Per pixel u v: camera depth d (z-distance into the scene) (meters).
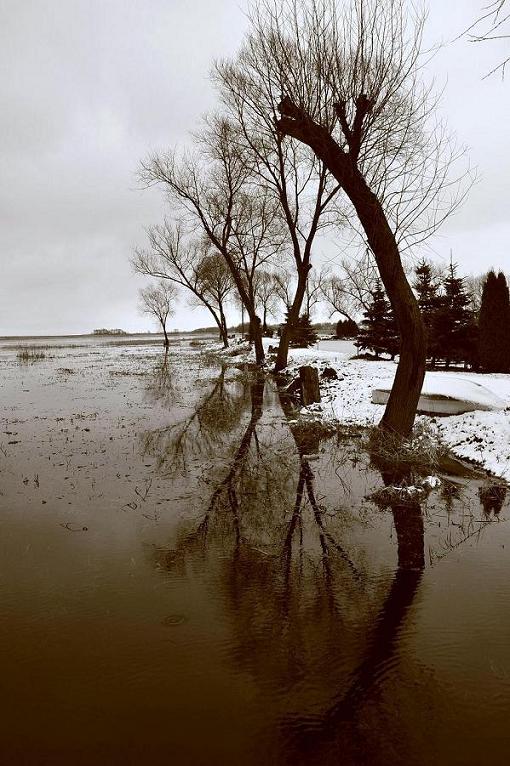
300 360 25.17
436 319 21.34
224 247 22.73
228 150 20.41
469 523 5.70
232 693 3.00
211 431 11.02
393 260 8.45
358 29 8.21
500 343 18.55
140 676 3.16
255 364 26.94
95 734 2.69
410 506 6.25
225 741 2.63
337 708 2.88
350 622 3.76
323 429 10.80
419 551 4.99
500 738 2.64
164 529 5.57
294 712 2.84
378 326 26.33
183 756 2.54
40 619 3.82
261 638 3.56
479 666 3.23
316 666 3.25
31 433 10.84
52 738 2.67
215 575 4.51
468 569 4.60
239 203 23.58
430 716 2.81
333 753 2.55
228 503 6.40
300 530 5.53
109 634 3.62
